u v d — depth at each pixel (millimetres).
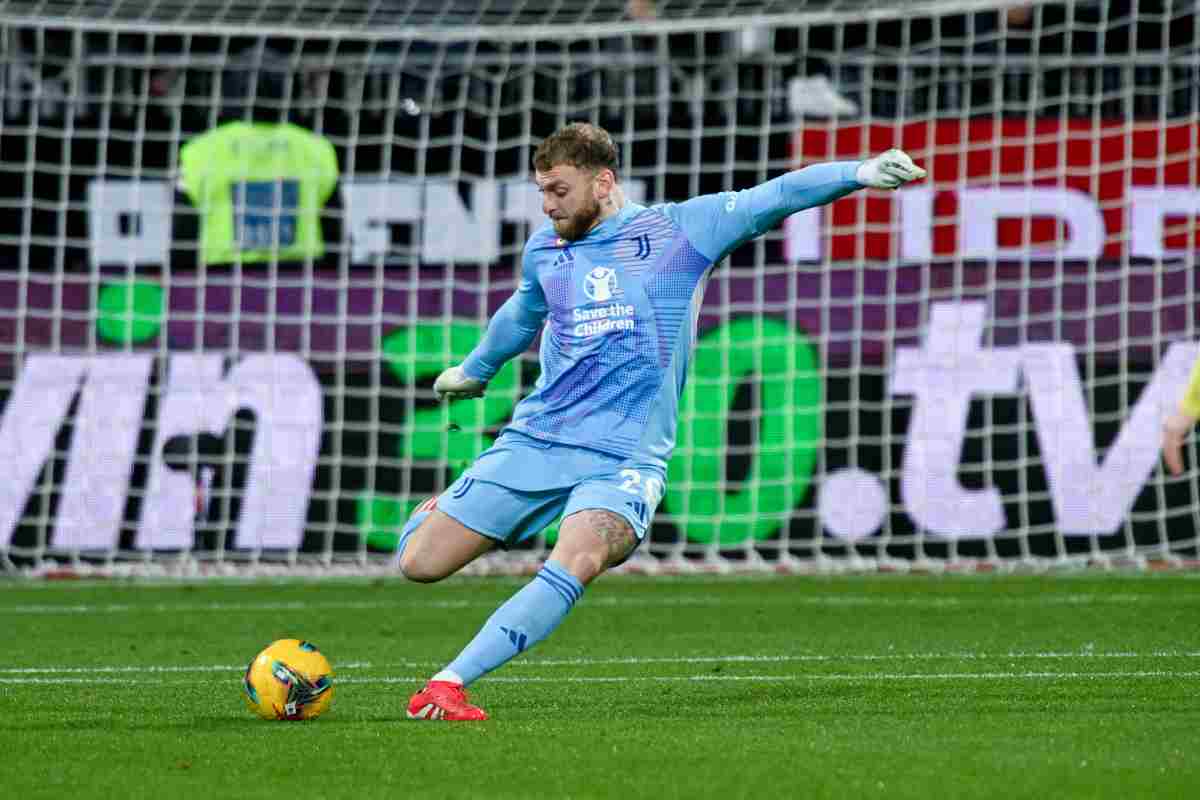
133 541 44812
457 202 47406
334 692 21906
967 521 44812
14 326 45406
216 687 22625
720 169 49656
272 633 31547
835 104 50125
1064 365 45031
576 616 34094
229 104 49281
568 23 54969
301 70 48875
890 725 17766
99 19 52562
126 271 46094
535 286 19297
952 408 45219
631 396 18594
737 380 45875
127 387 45406
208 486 45281
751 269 46031
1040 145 46281
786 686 22047
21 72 49875
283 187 46969
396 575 44719
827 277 45875
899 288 46031
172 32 47219
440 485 46219
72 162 48219
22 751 16250
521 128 50906
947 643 28203
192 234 46469
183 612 35938
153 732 17531
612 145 18672
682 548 45312
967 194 46156
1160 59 46031
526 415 18938
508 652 18234
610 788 14055
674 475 45844
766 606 35969
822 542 45156
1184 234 45562
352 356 46344
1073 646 27266
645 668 24875
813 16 46562
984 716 18516
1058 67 49062
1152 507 44438
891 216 46219
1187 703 19656
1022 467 44562
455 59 51875
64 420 44938
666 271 18656
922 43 52875
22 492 44625
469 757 15625
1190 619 31797
